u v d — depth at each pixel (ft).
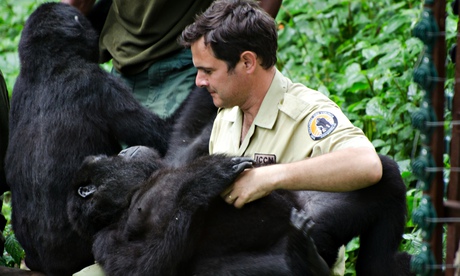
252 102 26.03
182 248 23.66
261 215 24.61
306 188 23.34
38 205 30.53
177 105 33.58
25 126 31.45
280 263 23.95
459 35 20.39
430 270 20.17
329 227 25.31
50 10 32.65
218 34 24.54
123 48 34.73
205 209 23.77
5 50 57.16
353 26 48.96
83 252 29.89
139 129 31.45
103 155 28.35
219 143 27.50
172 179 24.75
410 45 41.81
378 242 25.85
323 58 48.91
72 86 30.94
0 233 34.76
